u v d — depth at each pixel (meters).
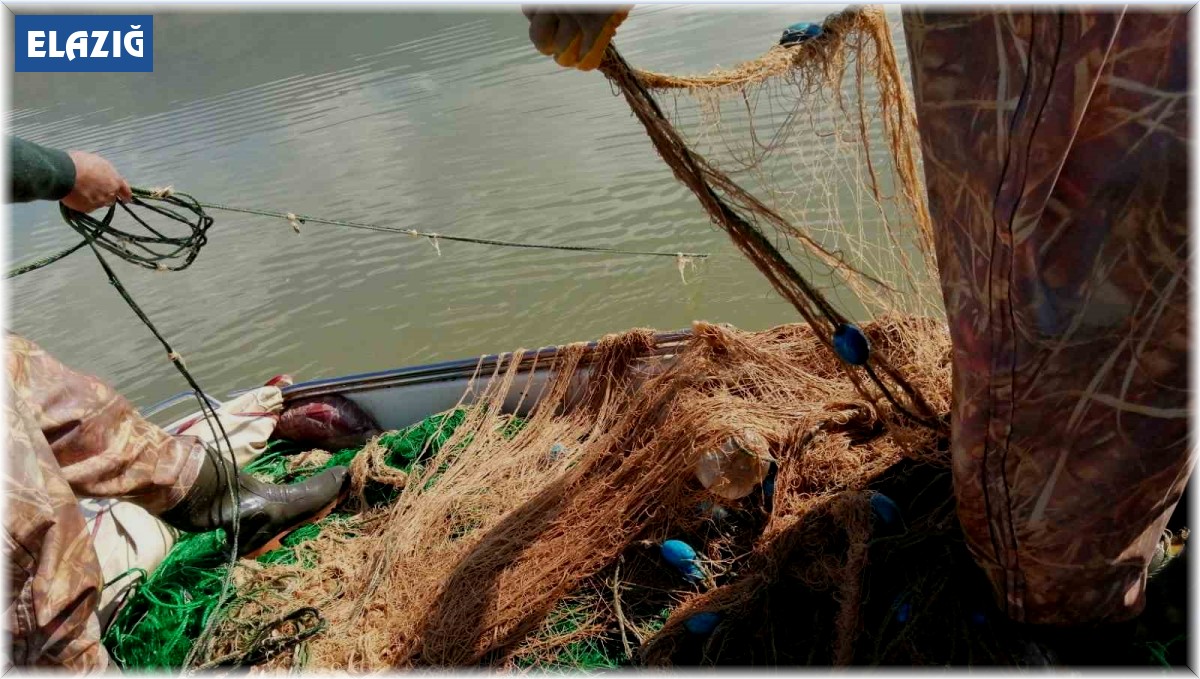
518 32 11.63
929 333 2.88
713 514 2.46
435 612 2.41
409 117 9.51
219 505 2.66
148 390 5.62
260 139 9.79
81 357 6.08
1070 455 1.58
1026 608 1.83
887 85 2.42
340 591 2.60
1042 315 1.44
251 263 7.01
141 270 7.21
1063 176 1.36
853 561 2.11
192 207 2.81
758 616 2.18
